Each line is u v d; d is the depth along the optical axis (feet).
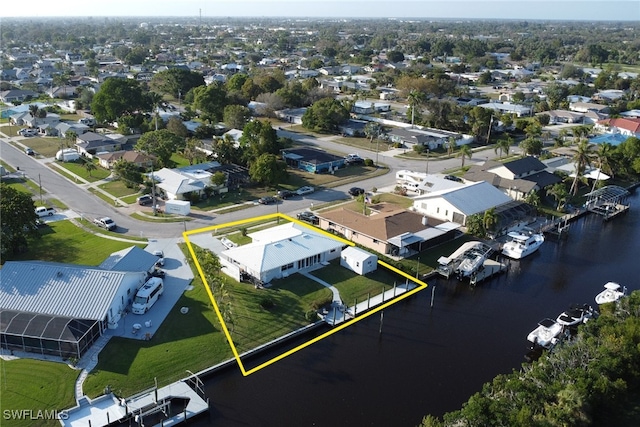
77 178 330.34
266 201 293.43
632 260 245.24
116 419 134.51
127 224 259.39
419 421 141.59
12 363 153.38
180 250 230.89
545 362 147.84
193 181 302.04
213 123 477.36
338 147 427.33
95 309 167.53
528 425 121.80
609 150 357.00
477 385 156.46
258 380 155.12
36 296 170.40
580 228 285.23
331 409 144.97
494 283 220.23
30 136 435.12
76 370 151.53
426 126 498.69
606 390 137.18
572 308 193.16
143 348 161.89
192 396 144.66
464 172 350.23
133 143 414.21
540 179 327.47
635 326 159.43
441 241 247.50
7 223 217.36
